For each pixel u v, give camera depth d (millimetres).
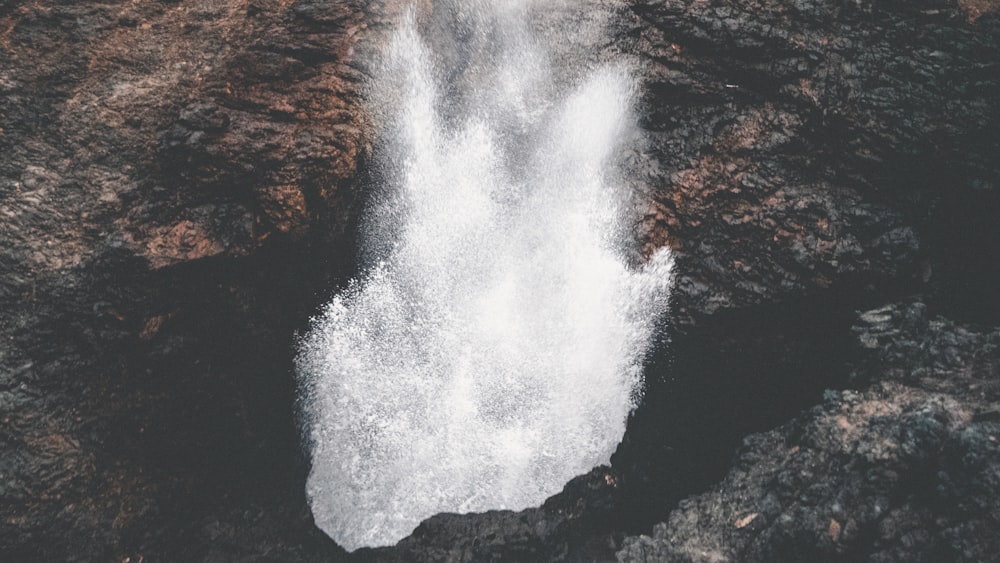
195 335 5332
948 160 5445
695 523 5316
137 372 5090
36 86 5141
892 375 5176
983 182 5371
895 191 5602
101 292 4926
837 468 4887
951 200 5512
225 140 5250
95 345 4906
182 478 5414
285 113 5414
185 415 5367
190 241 5160
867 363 5352
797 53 5688
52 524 4695
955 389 4824
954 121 5453
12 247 4805
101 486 4918
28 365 4723
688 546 5199
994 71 5512
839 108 5617
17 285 4773
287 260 5586
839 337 5719
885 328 5352
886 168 5578
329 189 5535
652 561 5238
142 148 5168
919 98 5531
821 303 5688
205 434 5512
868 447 4746
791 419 5570
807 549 4719
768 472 5262
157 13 5512
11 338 4715
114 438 5004
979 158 5391
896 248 5500
